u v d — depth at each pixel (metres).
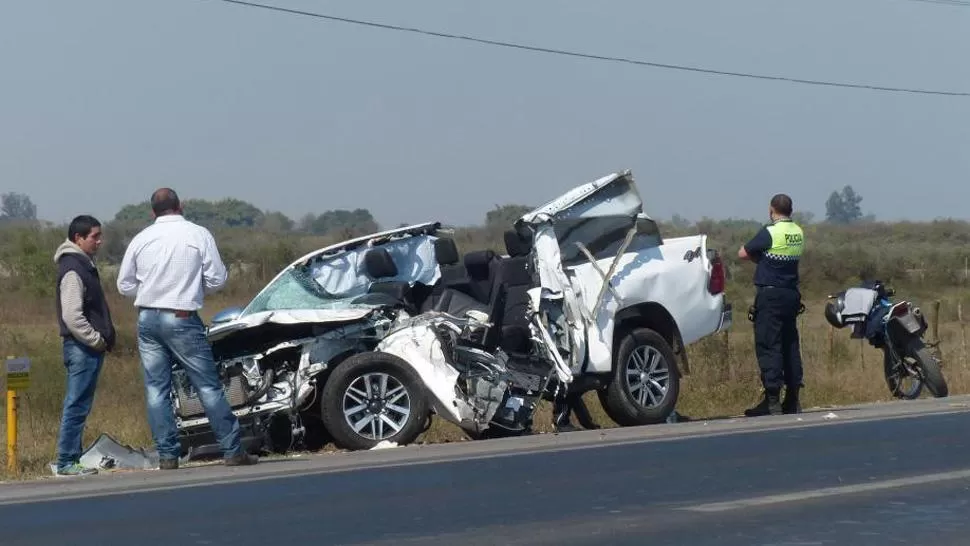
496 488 15.54
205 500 15.19
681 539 12.62
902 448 18.44
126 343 39.97
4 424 24.94
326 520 13.77
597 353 21.31
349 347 20.02
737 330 49.88
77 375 17.95
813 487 15.38
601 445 19.17
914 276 92.69
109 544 12.81
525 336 21.36
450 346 20.19
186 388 19.30
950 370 30.34
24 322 57.09
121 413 25.69
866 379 29.28
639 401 21.94
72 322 17.77
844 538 12.62
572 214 21.69
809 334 38.00
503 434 21.36
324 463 17.89
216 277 17.81
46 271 70.31
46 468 18.64
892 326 26.38
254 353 19.70
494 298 21.28
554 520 13.58
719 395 26.69
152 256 17.53
